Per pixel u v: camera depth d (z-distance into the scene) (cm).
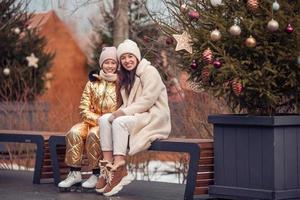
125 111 685
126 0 1141
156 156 1098
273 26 595
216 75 621
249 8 610
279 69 612
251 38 599
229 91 621
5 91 1284
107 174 685
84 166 771
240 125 623
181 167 1003
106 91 729
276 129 605
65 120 1144
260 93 608
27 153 1086
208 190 651
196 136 983
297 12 613
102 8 1385
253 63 614
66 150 730
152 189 750
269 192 606
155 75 698
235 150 628
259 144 613
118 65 728
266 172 609
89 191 722
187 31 646
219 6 636
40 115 1168
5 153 1097
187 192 651
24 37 1425
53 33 2294
